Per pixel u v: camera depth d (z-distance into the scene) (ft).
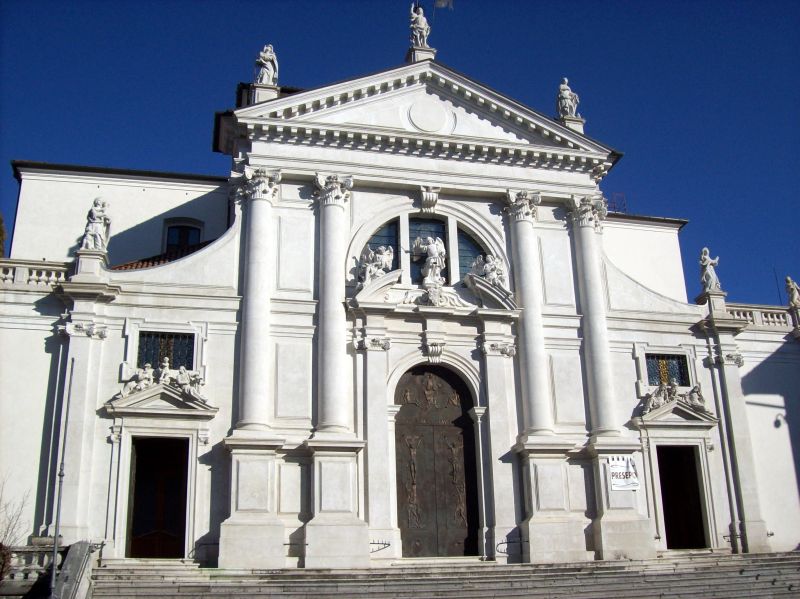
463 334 86.38
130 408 74.79
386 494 78.33
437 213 90.38
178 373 77.41
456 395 85.97
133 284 79.66
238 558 71.77
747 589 68.13
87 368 75.56
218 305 81.15
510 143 91.91
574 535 80.23
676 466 92.73
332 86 88.02
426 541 80.33
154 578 65.16
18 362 75.36
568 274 91.66
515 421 84.84
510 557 79.51
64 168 94.94
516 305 87.40
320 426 78.38
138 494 78.43
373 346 82.53
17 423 73.67
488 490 82.12
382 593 63.26
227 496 75.10
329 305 82.07
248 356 78.79
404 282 87.20
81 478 72.49
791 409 94.94
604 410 85.76
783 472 91.86
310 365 81.00
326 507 75.51
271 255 83.61
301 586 64.23
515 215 91.35
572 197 93.30
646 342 91.50
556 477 81.76
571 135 93.76
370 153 89.04
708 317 93.30
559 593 65.10
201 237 97.35
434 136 89.66
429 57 94.07
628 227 109.60
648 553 80.79
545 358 87.15
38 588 57.41
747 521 87.30
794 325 98.48
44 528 70.23
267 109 85.97
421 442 83.25
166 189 97.71
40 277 78.74
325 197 85.81
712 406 91.40
